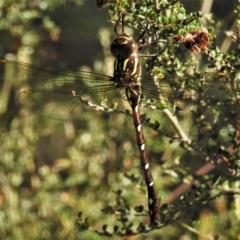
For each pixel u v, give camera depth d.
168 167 1.36
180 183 1.45
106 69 1.47
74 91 1.34
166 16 1.31
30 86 1.34
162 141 1.43
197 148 1.33
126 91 1.33
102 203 1.47
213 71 1.34
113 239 1.44
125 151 1.46
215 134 1.33
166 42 1.31
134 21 1.31
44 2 1.47
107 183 1.47
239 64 1.31
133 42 1.32
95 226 1.46
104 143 1.47
